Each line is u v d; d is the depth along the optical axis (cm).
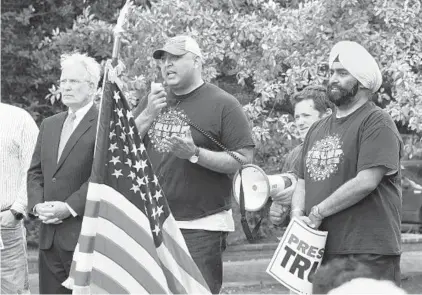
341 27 1066
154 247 445
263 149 1104
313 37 1076
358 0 1059
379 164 486
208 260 591
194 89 604
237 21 1065
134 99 1038
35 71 1527
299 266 499
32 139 679
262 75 1079
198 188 590
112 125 451
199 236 590
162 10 1076
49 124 598
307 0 1169
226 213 606
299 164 555
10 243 672
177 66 593
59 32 1348
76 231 571
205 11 1080
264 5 1100
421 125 1025
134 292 436
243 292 1166
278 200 555
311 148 523
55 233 578
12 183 674
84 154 577
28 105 1558
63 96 586
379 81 509
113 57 457
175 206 591
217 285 601
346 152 501
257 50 1098
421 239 1636
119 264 437
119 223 442
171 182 591
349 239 495
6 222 660
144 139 607
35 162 603
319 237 500
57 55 1495
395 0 1055
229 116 594
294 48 1083
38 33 1528
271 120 1083
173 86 598
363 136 496
